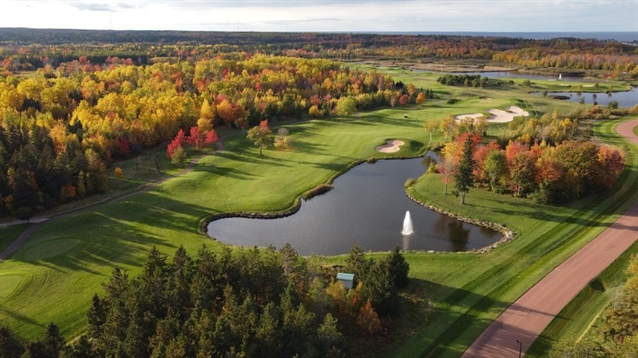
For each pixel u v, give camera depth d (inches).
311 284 1630.2
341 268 1995.6
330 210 2802.7
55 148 3272.6
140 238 2358.5
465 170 2699.3
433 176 3257.9
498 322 1603.1
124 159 3693.4
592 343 1414.9
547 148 2992.1
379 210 2792.8
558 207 2642.7
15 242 2298.2
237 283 1579.7
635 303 1481.3
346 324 1541.6
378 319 1519.4
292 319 1323.8
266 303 1531.7
